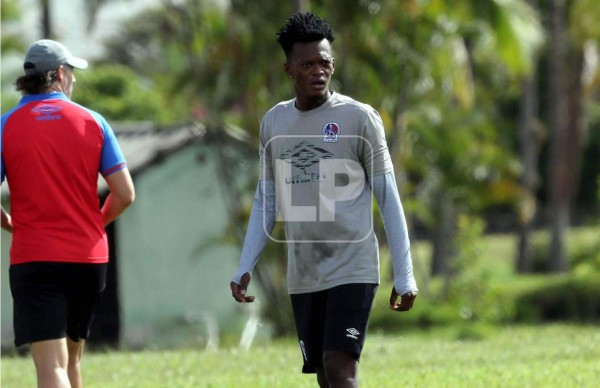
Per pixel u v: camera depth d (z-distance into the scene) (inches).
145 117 5698.8
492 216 7445.9
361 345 944.9
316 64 944.9
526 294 3695.9
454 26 3314.5
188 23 3378.4
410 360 1745.8
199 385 1434.5
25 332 989.2
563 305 3663.9
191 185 3324.3
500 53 3307.1
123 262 3161.9
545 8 4899.1
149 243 3225.9
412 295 943.0
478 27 3344.0
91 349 2974.9
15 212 1008.9
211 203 3366.1
